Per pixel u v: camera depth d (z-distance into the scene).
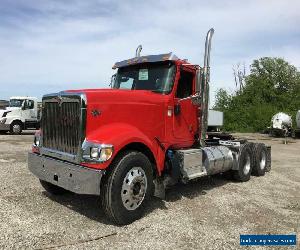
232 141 9.01
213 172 7.69
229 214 5.93
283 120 27.91
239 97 43.00
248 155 9.02
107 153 4.91
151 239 4.71
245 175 8.81
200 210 6.08
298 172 10.57
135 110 5.76
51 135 5.68
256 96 44.12
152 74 6.66
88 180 4.87
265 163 9.95
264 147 9.95
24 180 7.68
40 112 5.99
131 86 6.88
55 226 5.02
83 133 5.08
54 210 5.73
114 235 4.80
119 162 5.07
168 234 4.92
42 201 6.20
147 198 5.48
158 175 5.88
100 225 5.14
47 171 5.57
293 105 45.31
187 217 5.67
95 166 4.91
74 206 5.98
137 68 6.92
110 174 5.04
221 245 4.64
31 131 25.33
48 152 5.67
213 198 6.91
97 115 5.22
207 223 5.44
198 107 7.21
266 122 35.53
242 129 37.62
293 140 25.55
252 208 6.35
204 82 7.08
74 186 5.03
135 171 5.27
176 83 6.52
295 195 7.52
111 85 7.30
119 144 5.05
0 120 21.19
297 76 54.81
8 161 10.19
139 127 5.82
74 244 4.45
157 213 5.79
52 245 4.39
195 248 4.51
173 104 6.48
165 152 6.38
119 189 5.03
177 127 6.61
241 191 7.69
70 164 5.15
